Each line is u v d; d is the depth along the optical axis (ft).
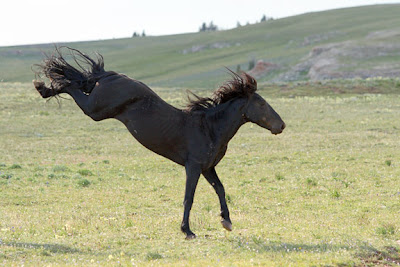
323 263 44.96
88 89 56.18
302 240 54.85
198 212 73.31
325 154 127.85
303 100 247.70
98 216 69.51
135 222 64.59
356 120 189.47
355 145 141.79
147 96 53.57
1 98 228.84
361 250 49.78
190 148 53.78
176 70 622.13
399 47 507.71
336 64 464.65
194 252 48.60
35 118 190.80
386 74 418.31
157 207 77.56
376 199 79.56
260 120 56.85
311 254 47.75
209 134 54.49
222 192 57.31
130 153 137.18
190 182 53.83
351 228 61.16
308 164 115.24
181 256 47.47
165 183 96.94
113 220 66.59
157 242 53.78
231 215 70.59
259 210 74.84
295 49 643.45
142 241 54.13
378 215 68.69
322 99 249.55
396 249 51.52
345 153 128.36
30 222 64.08
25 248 49.16
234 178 101.76
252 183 96.43
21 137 157.58
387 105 229.45
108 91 53.57
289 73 492.54
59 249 49.90
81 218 67.31
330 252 48.60
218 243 52.85
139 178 102.42
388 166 109.19
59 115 199.31
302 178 98.73
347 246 51.26
